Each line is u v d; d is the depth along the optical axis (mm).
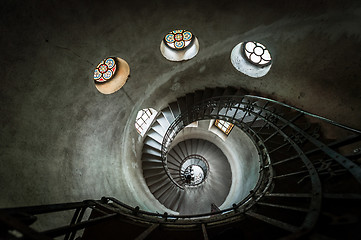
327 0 3625
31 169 3355
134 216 2627
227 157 9977
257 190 3631
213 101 6707
